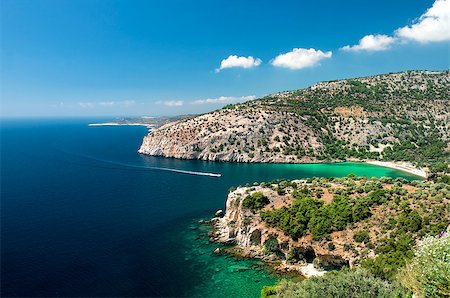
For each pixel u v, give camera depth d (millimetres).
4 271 71750
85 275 70938
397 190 91875
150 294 64875
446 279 27484
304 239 79625
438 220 72625
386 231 74562
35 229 96625
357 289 40812
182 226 101000
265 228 85562
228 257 81062
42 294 63562
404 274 35656
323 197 96875
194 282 69562
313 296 41750
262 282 69812
